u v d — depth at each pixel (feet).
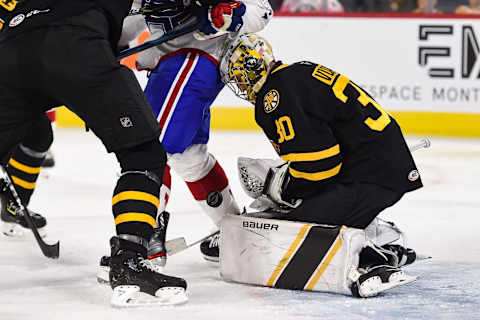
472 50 77.00
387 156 29.30
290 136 28.43
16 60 26.08
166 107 31.04
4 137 27.37
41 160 35.27
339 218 29.01
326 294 27.94
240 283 29.53
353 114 28.91
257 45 29.55
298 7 84.12
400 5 82.48
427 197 49.65
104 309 25.72
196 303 26.63
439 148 70.23
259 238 28.68
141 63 33.22
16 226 37.45
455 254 34.86
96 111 26.07
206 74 31.50
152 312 25.39
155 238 30.35
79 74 25.58
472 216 43.98
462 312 25.76
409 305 26.55
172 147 30.96
